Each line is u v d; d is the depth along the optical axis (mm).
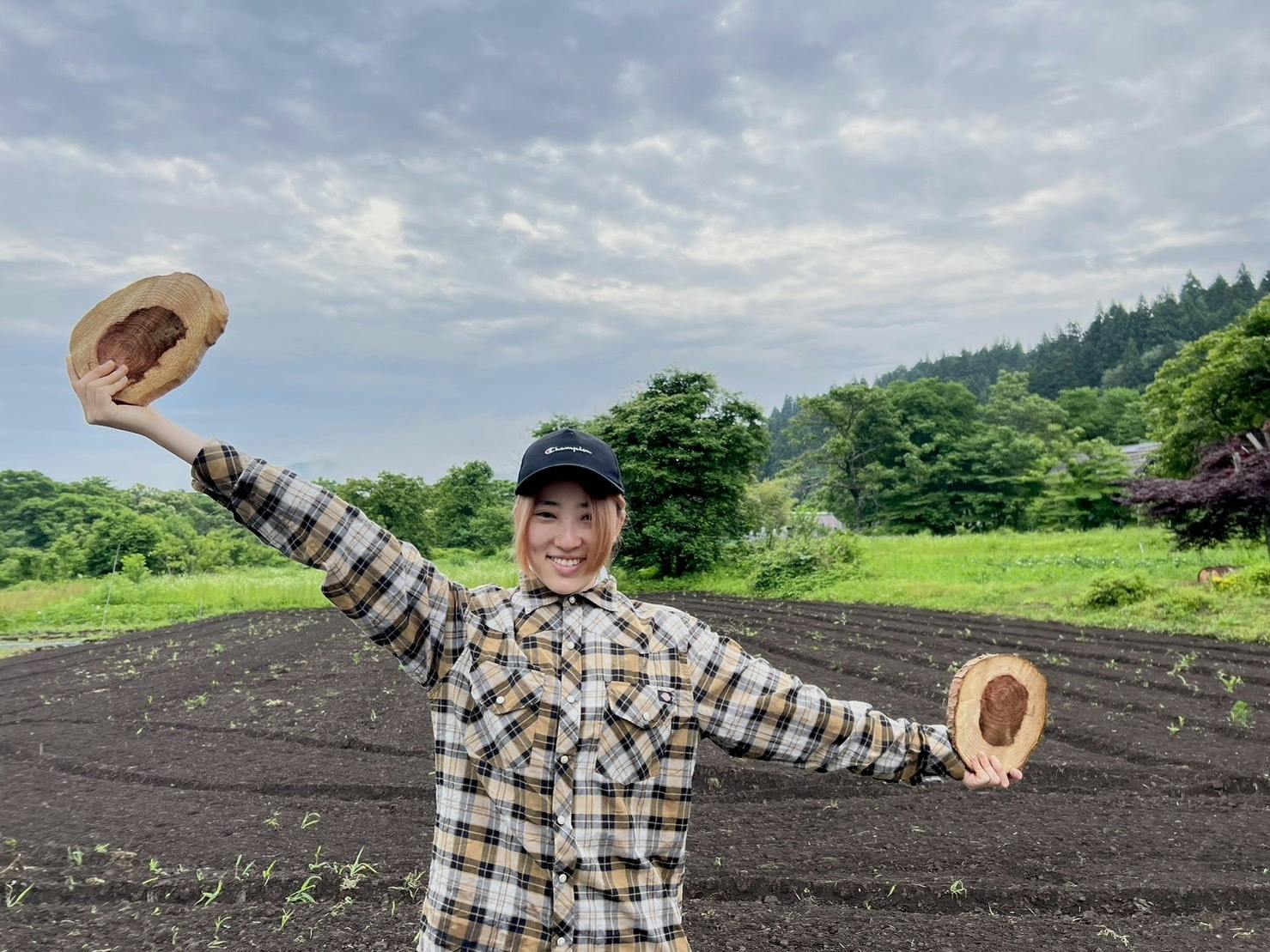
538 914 1396
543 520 1556
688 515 24188
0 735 7586
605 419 25594
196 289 1544
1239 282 121438
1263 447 18125
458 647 1527
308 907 3869
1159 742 6699
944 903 3967
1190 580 16250
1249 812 5203
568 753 1439
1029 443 50938
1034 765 6074
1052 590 16469
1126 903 3936
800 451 109688
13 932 3625
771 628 13547
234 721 7773
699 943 3533
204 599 20125
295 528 1489
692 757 1522
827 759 1571
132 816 5211
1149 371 98750
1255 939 3588
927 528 52719
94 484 62406
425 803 5430
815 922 3740
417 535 39969
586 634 1529
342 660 10930
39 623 18469
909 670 9719
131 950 3459
